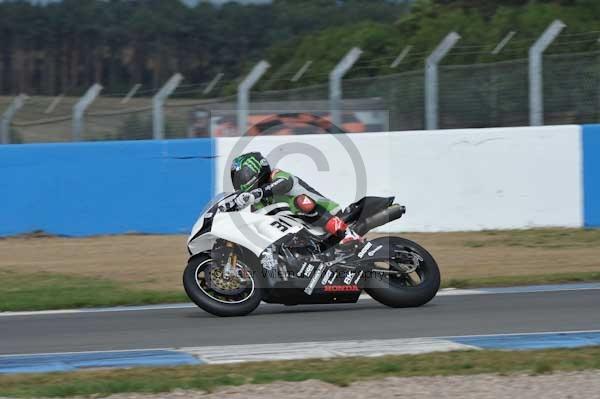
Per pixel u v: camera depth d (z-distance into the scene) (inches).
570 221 1831.9
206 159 1825.8
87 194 1814.7
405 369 776.3
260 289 1076.5
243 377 751.1
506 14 2726.4
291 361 822.5
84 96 2014.0
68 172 1812.3
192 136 2031.3
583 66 1984.5
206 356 859.4
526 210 1829.5
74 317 1131.9
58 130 2160.4
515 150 1822.1
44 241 1782.7
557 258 1573.6
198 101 2038.6
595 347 857.5
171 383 729.0
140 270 1523.1
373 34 2738.7
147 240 1775.3
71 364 842.2
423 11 3083.2
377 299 1114.1
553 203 1829.5
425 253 1122.7
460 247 1690.5
